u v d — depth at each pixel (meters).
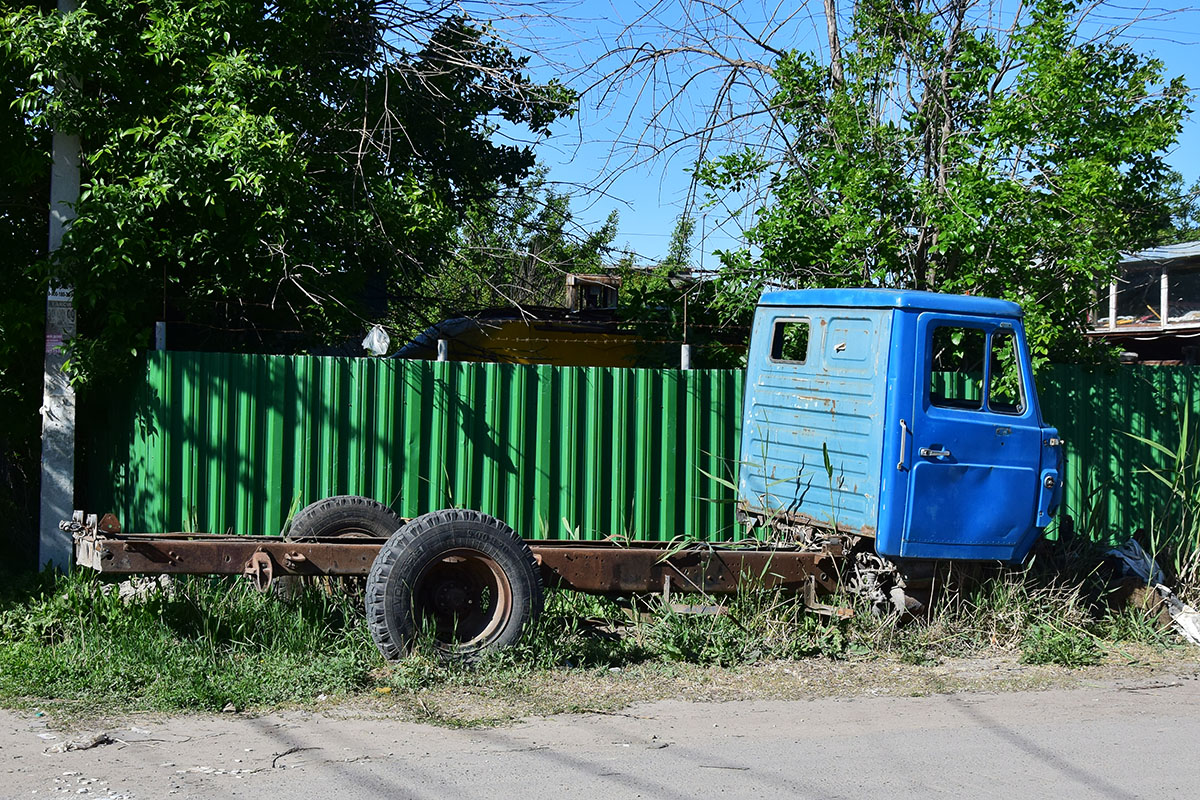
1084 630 8.01
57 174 9.10
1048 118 10.51
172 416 9.05
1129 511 11.20
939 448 7.46
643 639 7.63
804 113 11.77
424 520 6.78
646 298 11.62
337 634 7.20
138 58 9.73
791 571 7.67
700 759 5.25
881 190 10.68
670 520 10.05
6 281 9.56
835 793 4.79
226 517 9.12
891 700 6.52
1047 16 10.60
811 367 8.02
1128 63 10.91
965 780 5.00
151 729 5.57
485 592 7.02
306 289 10.30
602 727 5.81
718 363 11.47
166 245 9.15
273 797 4.60
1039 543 8.59
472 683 6.54
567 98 12.25
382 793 4.67
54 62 8.82
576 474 9.83
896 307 7.41
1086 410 11.16
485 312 12.59
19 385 9.75
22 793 4.59
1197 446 11.17
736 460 9.63
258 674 6.46
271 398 9.18
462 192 14.76
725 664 7.19
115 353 8.95
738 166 11.35
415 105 13.14
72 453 9.02
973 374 10.45
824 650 7.47
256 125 9.27
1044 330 10.10
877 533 7.39
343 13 11.84
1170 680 7.14
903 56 11.86
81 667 6.49
